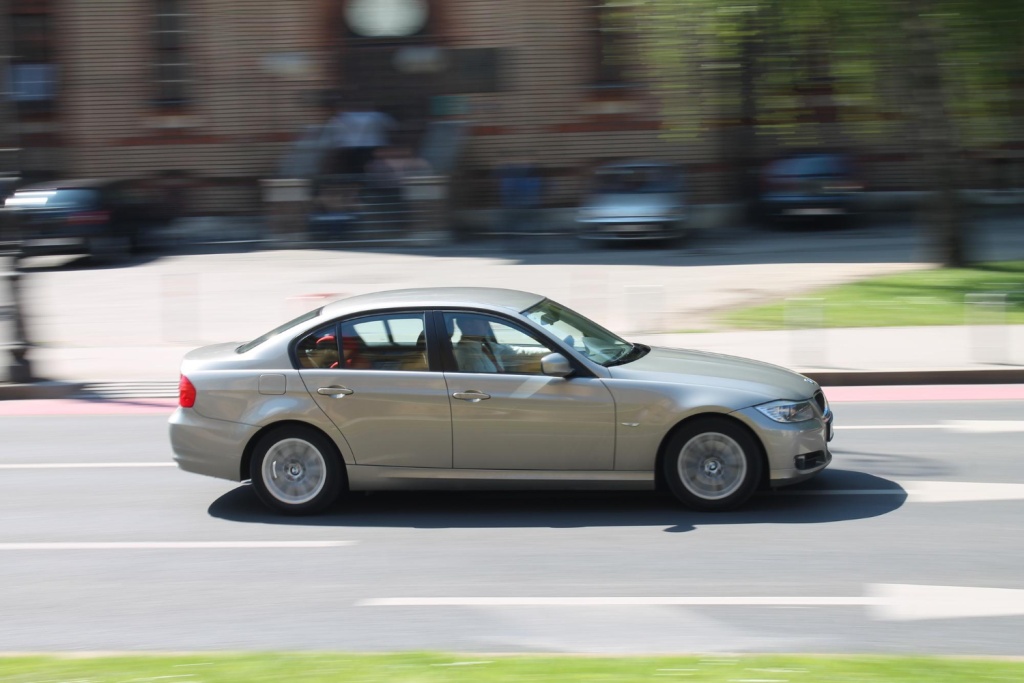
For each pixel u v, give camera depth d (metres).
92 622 14.59
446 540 17.67
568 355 18.58
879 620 13.77
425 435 18.64
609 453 18.41
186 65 72.69
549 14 71.12
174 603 15.21
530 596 14.98
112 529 18.95
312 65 72.19
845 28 45.06
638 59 55.84
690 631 13.54
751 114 49.97
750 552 16.56
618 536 17.53
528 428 18.42
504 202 64.50
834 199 63.66
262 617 14.55
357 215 63.75
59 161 73.12
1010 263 49.16
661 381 18.39
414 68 71.94
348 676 11.30
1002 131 54.00
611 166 62.62
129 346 38.97
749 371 19.19
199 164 73.25
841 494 19.67
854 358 33.47
